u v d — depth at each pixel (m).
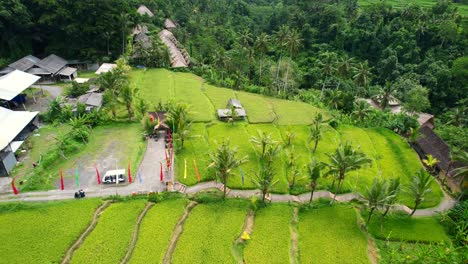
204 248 44.91
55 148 62.69
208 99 92.81
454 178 62.09
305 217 52.78
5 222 46.56
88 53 103.81
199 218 50.22
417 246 48.78
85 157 62.72
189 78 109.06
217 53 110.62
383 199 47.75
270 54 138.75
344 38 135.00
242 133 74.94
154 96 89.69
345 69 96.19
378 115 91.12
